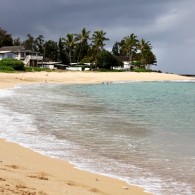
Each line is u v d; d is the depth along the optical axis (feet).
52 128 61.31
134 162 39.75
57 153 42.55
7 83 201.87
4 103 99.55
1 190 22.49
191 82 359.46
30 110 85.97
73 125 65.62
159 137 55.88
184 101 132.67
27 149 43.62
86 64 451.53
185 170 36.78
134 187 30.60
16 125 62.80
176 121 75.46
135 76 374.02
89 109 94.48
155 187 30.96
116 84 267.80
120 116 81.87
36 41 536.83
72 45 462.19
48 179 29.40
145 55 508.94
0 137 50.96
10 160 36.42
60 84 234.38
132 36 497.87
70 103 109.50
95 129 61.87
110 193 27.99
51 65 421.18
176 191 30.01
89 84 251.80
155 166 38.22
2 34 495.82
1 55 400.88
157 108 104.27
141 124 69.92
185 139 54.44
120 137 55.06
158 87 242.99
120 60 516.73
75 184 29.22
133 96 151.33
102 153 43.70
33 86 197.16
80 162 38.73
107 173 34.86
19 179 26.86
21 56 408.67
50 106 97.40
